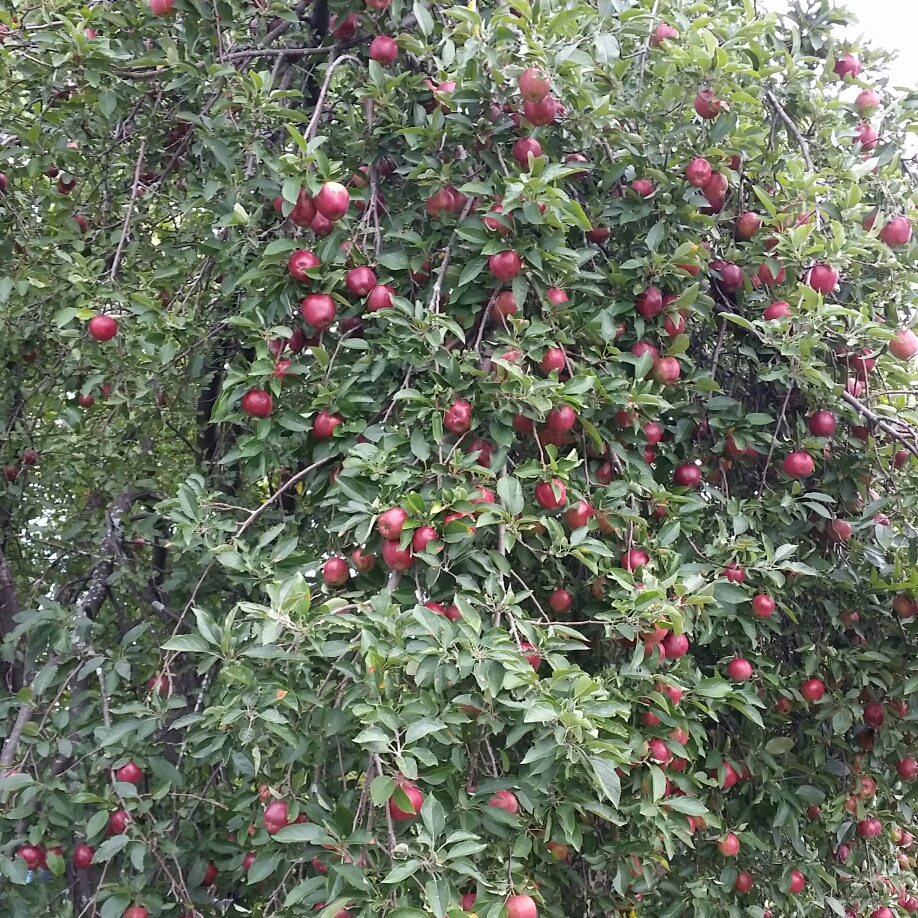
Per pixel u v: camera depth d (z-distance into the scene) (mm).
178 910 2535
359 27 2670
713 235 2666
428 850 1599
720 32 2500
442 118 2396
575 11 2125
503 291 2277
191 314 2664
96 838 2600
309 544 2570
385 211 2492
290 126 2119
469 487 2006
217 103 2432
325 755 1992
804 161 2760
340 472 2092
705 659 2721
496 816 1830
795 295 2533
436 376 2076
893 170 2750
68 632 2566
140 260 2986
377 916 1599
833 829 2617
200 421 3383
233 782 2740
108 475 3178
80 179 2973
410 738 1608
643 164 2494
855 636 2715
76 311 2453
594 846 2307
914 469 2674
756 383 2832
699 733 2242
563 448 2387
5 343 2965
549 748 1680
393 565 1945
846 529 2658
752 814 2688
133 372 2727
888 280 2656
